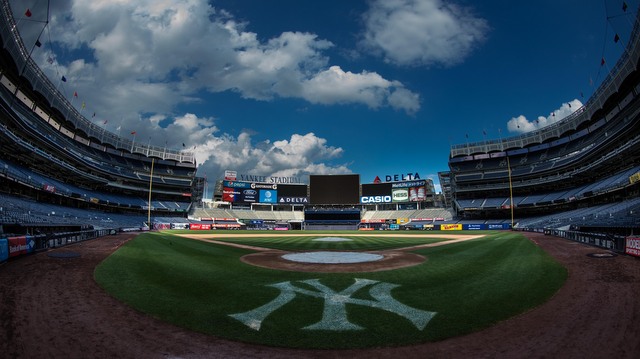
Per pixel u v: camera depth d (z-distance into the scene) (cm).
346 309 948
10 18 3716
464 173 8488
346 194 9000
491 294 1097
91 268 1505
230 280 1343
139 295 1073
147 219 7681
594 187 5538
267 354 665
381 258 2105
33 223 3278
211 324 823
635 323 809
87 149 7175
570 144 7156
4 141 3959
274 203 9331
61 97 5778
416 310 934
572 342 712
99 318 859
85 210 6122
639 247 1747
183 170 9394
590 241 2650
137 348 686
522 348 685
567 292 1102
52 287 1153
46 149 5109
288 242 3584
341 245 3175
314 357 652
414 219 8725
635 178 3912
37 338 729
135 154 8706
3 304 953
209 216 9019
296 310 938
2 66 4166
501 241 3312
